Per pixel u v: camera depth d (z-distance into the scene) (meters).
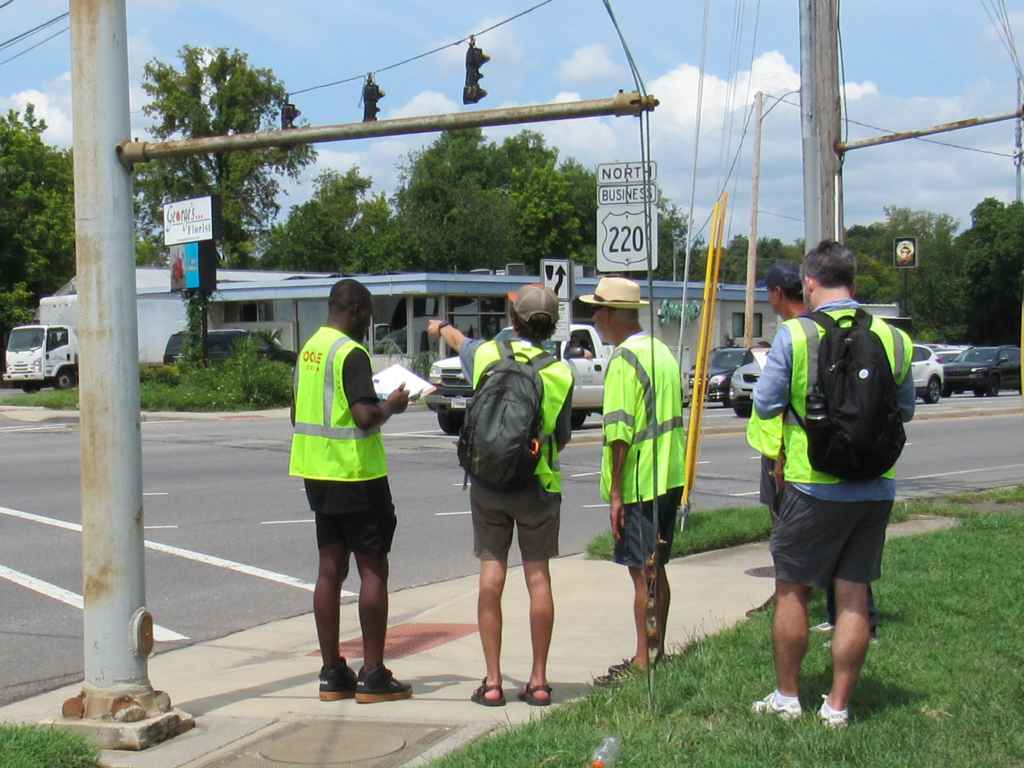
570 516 11.82
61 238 59.16
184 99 63.03
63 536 10.39
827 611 6.20
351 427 5.10
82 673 6.23
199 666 6.32
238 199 64.62
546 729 4.34
